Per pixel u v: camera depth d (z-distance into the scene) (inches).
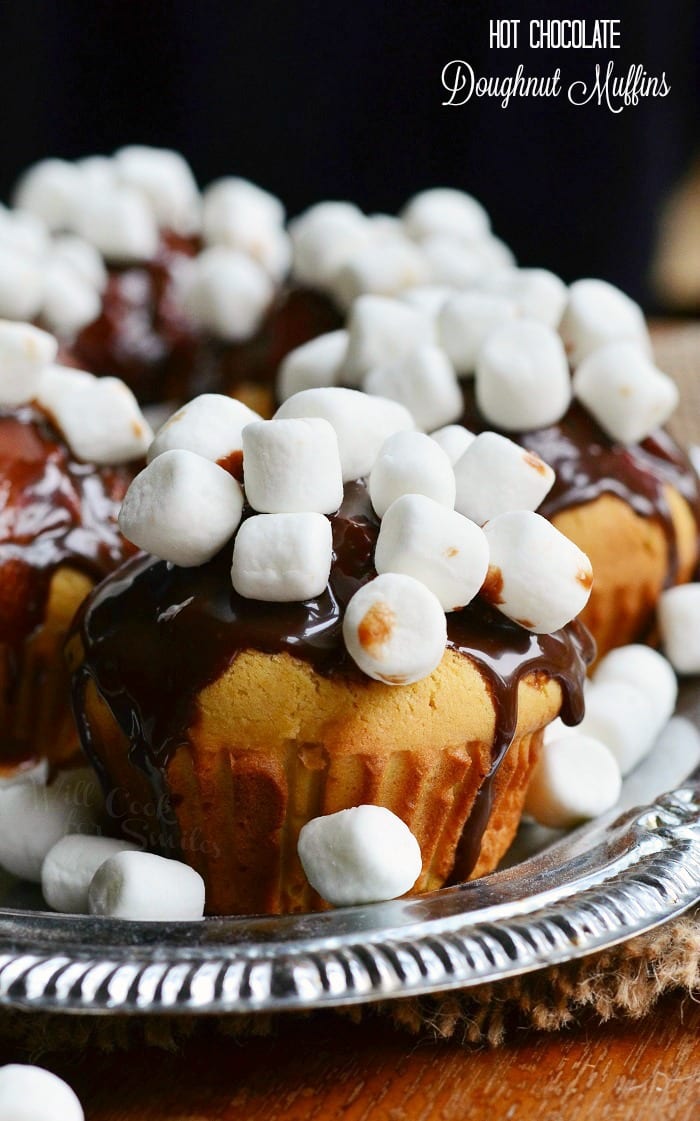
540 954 13.1
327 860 13.7
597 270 33.9
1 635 15.7
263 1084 13.3
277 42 34.6
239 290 20.7
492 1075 13.4
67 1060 13.5
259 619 13.9
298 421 14.0
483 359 16.7
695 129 32.2
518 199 34.0
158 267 21.3
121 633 14.3
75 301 20.0
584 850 14.5
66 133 35.8
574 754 15.3
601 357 17.2
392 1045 13.6
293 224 24.7
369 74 34.5
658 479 17.2
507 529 14.1
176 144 36.0
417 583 13.6
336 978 12.8
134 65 35.1
